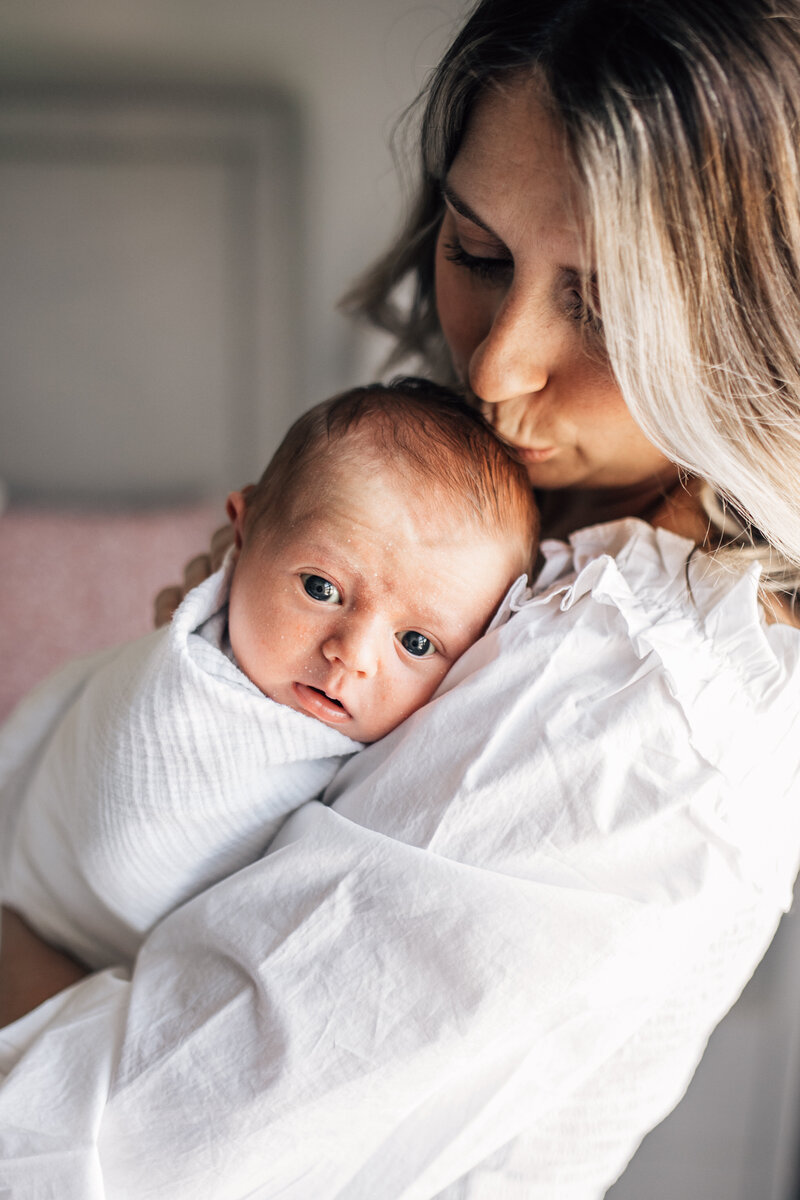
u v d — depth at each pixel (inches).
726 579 25.0
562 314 23.7
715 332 21.8
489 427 28.6
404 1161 22.7
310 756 26.6
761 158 20.5
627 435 26.0
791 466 23.3
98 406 81.3
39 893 32.2
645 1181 51.7
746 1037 50.1
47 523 69.7
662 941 22.1
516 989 21.4
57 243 76.7
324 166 76.0
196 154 75.3
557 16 21.5
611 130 20.1
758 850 22.9
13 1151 22.0
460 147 24.2
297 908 23.1
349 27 72.5
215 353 80.4
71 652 61.8
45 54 73.4
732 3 20.3
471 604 27.0
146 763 26.2
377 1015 21.6
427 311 40.6
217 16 72.6
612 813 22.2
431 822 23.0
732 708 23.1
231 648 28.6
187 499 83.5
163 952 25.6
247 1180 21.6
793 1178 51.7
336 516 26.7
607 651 23.9
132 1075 22.6
